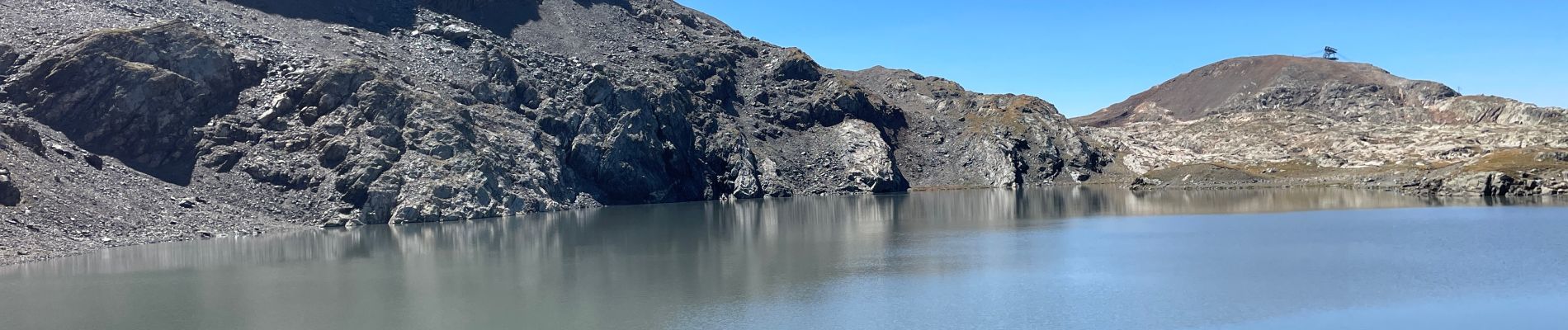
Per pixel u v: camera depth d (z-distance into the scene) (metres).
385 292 59.97
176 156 111.06
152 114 112.94
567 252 79.69
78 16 126.69
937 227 100.75
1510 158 166.12
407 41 160.88
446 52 159.12
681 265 71.19
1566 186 137.75
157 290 61.12
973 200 154.12
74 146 103.94
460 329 49.12
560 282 63.31
